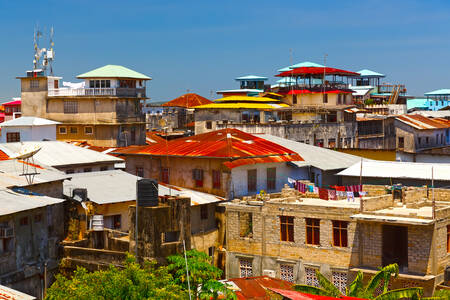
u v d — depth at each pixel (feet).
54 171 173.58
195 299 132.16
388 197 166.71
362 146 330.75
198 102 424.87
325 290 128.98
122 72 322.14
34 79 320.09
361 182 207.62
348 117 337.31
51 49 323.98
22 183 155.12
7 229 133.69
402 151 260.42
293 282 166.61
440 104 555.69
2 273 133.69
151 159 216.13
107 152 234.58
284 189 184.96
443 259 151.74
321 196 177.37
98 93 314.96
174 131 373.20
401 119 334.65
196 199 189.26
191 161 205.77
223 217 191.31
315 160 223.30
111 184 189.88
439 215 151.43
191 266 132.67
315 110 331.16
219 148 204.33
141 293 118.83
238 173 198.80
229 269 176.14
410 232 150.71
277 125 285.84
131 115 323.16
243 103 336.70
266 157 205.26
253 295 142.92
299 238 166.30
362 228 157.48
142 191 142.72
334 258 160.97
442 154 253.24
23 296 108.17
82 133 315.37
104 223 176.65
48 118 318.45
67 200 165.68
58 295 120.06
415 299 125.08
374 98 470.80
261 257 171.12
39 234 145.79
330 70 370.73
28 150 173.47
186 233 144.46
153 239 139.95
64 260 151.64
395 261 157.89
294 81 413.59
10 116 400.06
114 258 145.38
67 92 317.63
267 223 170.71
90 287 118.42
